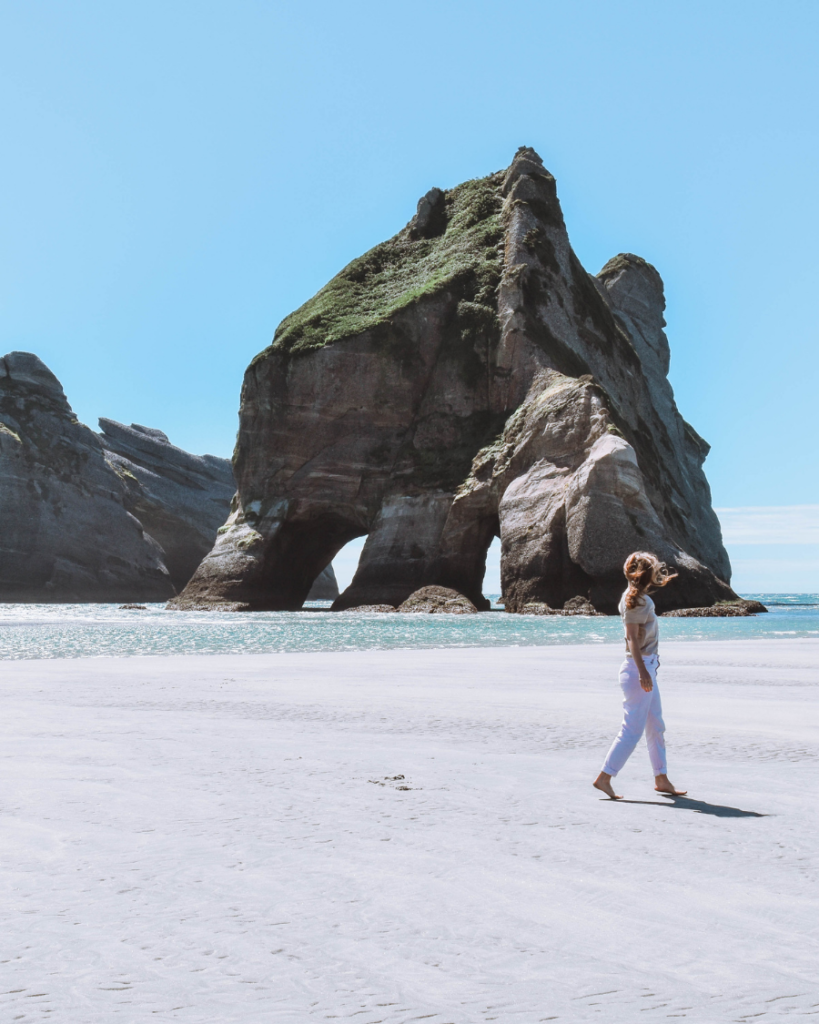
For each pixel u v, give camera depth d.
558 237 83.62
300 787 6.00
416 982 2.81
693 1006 2.63
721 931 3.32
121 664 17.84
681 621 45.75
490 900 3.66
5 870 4.04
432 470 72.56
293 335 80.88
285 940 3.18
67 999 2.66
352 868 4.11
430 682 14.00
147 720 9.44
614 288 112.12
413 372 76.94
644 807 5.54
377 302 83.81
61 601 113.94
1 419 118.69
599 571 54.84
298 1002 2.64
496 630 35.00
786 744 8.02
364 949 3.10
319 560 83.75
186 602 74.31
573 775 6.60
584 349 79.19
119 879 3.91
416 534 70.25
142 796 5.68
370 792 5.86
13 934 3.23
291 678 14.66
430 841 4.62
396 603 68.88
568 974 2.88
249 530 76.50
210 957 3.01
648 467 78.81
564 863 4.23
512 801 5.66
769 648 22.97
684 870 4.13
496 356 73.44
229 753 7.34
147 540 130.00
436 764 6.95
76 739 8.05
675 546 57.19
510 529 61.19
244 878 3.94
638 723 5.96
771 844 4.63
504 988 2.76
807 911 3.55
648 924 3.39
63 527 117.31
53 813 5.19
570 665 17.62
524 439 65.19
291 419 78.00
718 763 7.14
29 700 11.32
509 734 8.59
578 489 56.97
